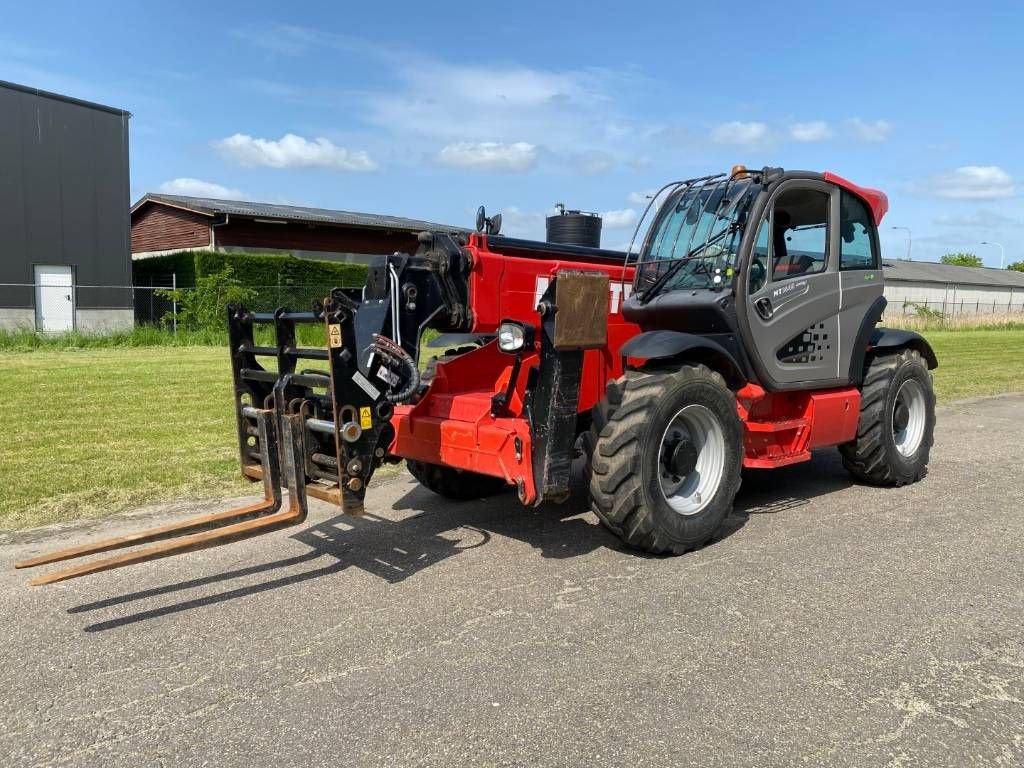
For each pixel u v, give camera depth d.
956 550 4.64
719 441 4.71
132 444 7.38
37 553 4.53
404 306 4.31
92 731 2.78
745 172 5.17
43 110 21.84
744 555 4.55
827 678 3.12
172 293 22.59
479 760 2.60
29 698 3.00
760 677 3.13
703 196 5.27
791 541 4.81
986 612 3.75
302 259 25.92
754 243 4.91
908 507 5.60
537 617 3.69
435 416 4.90
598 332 4.36
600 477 4.32
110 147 23.05
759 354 5.05
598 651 3.34
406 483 6.30
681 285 5.21
